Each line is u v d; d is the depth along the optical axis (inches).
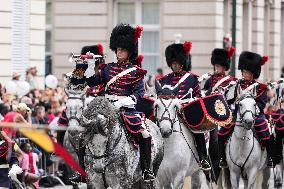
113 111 1014.4
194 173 1295.5
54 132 1589.6
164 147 1187.9
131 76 1077.8
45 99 1865.2
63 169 1715.1
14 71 2110.0
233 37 2186.3
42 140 705.6
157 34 3011.8
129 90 1079.6
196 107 1224.8
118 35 1099.9
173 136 1186.6
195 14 2979.8
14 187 1316.4
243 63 1385.3
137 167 1063.6
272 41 3607.3
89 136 1007.6
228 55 1454.2
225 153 1323.8
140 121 1059.9
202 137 1237.7
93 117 1004.6
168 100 1172.5
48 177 1684.3
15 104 1648.6
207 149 1318.9
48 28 3009.4
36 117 1654.8
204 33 2974.9
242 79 1387.8
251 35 3378.4
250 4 3319.4
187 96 1248.2
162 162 1185.4
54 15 3002.0
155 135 1132.5
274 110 1562.5
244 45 3307.1
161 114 1166.3
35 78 2063.2
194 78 1267.2
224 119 1229.1
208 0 2970.0
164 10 2992.1
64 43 3002.0
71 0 2997.0
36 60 2209.6
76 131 1023.6
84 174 966.4
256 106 1318.9
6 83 1887.3
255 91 1300.4
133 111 1069.1
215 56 1456.7
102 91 1087.6
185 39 2984.7
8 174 1298.0
